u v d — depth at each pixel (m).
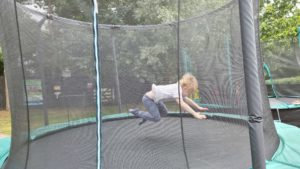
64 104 1.99
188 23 2.15
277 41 5.75
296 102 5.05
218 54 2.00
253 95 1.62
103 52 2.24
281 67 5.71
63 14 1.99
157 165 1.91
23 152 2.23
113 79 2.25
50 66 2.03
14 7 2.06
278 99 5.46
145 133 2.25
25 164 2.17
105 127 2.08
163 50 2.28
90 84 1.88
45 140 2.07
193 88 2.17
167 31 2.25
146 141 2.15
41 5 2.08
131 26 2.31
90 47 1.87
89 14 1.89
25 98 2.19
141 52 2.33
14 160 2.33
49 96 2.05
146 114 2.28
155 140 2.18
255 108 1.62
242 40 1.62
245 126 1.84
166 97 2.27
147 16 2.20
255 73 1.61
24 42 2.12
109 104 2.16
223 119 2.01
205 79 2.09
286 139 2.76
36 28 2.08
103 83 2.18
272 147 2.37
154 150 2.06
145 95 2.30
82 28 1.92
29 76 2.14
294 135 2.92
